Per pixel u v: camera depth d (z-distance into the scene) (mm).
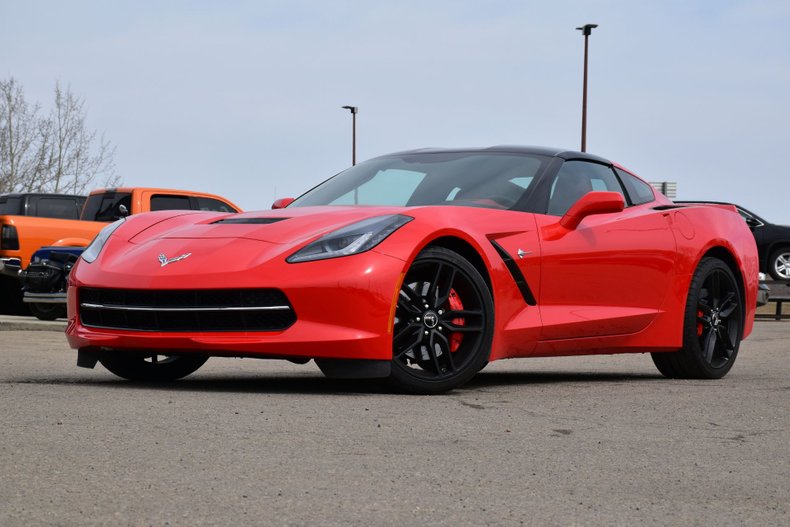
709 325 6246
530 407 4188
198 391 4508
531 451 3150
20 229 13531
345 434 3334
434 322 4691
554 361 7723
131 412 3654
